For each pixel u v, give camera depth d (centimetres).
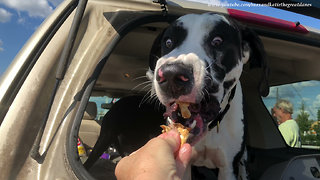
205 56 35
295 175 42
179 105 32
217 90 35
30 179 22
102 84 78
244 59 45
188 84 30
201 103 34
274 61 61
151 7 36
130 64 68
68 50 24
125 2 33
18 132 24
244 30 44
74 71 27
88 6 31
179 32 38
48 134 24
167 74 29
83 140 72
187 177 46
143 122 68
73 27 24
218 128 41
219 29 38
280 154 57
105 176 50
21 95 25
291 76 66
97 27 30
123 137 67
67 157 23
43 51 27
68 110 25
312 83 64
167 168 14
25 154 23
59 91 26
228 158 45
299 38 46
